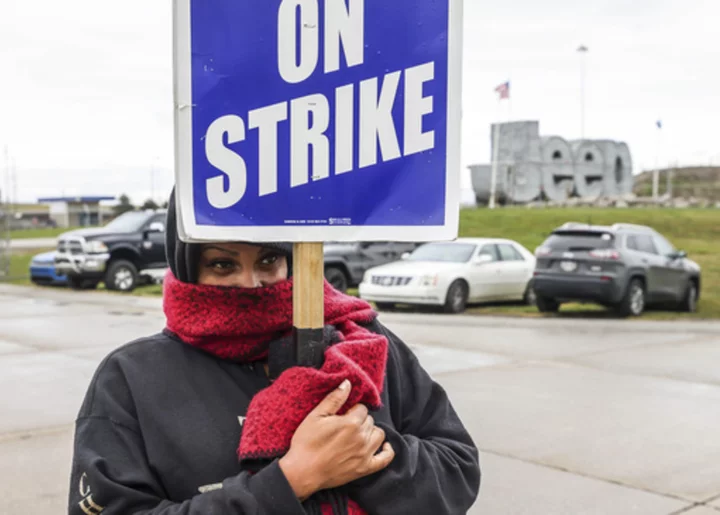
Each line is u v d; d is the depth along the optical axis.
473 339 10.01
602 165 51.38
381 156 1.42
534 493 4.30
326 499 1.41
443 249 14.50
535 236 27.39
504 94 44.66
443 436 1.67
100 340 9.73
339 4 1.40
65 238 16.91
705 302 15.46
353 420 1.33
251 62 1.36
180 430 1.41
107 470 1.37
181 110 1.34
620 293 12.67
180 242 1.49
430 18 1.44
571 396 6.66
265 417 1.34
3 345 9.33
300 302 1.39
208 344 1.48
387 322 11.83
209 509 1.29
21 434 5.47
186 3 1.34
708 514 4.01
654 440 5.32
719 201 53.25
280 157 1.38
